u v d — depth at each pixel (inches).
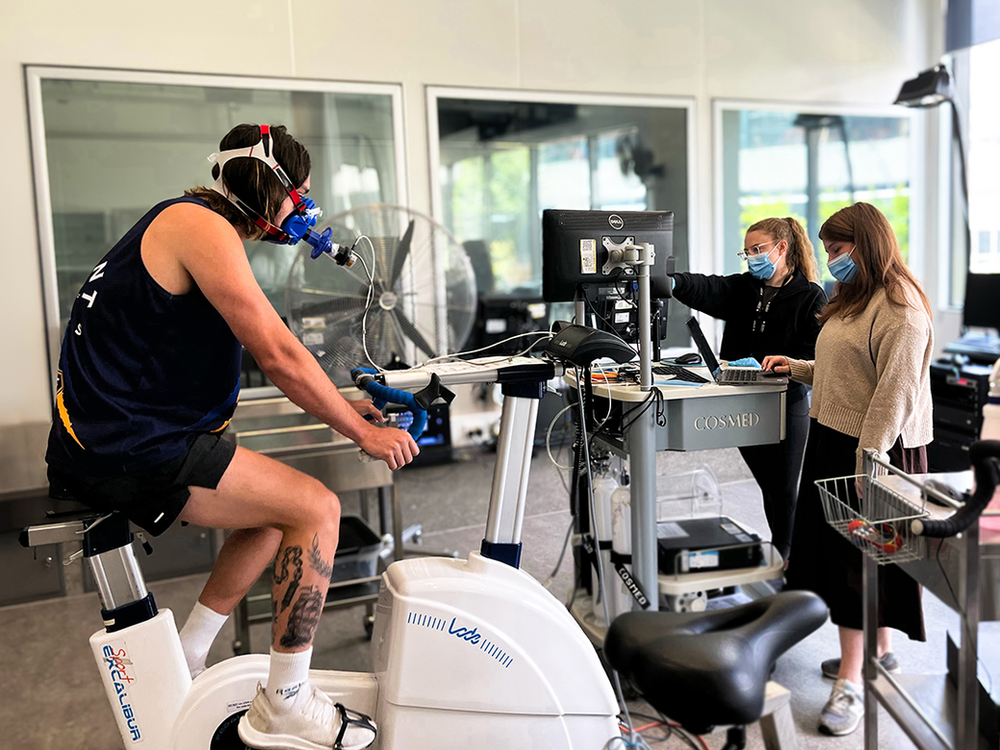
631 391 88.2
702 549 98.3
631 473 89.7
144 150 159.3
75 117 153.2
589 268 92.7
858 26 221.9
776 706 47.3
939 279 235.0
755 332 113.9
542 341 81.9
